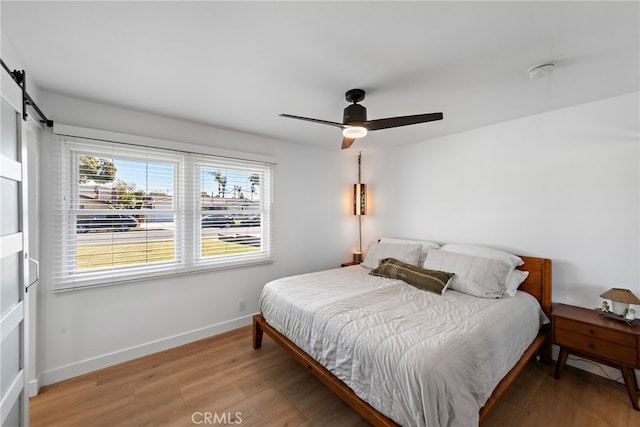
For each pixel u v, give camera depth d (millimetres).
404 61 1614
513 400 1914
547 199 2473
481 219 2908
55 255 2074
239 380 2135
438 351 1386
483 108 2355
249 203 3193
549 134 2451
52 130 2025
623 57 1569
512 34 1363
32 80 1826
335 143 3543
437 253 2840
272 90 2006
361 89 1964
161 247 2592
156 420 1729
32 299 1940
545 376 2189
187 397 1939
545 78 1818
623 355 1811
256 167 3205
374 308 1980
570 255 2354
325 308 1976
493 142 2812
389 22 1275
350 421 1724
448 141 3189
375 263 3273
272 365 2346
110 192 2332
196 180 2775
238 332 2979
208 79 1842
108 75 1791
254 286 3203
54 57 1582
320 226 3832
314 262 3771
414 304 2074
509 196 2701
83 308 2197
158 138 2520
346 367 1619
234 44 1459
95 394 1961
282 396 1956
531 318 2139
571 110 2332
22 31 1338
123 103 2242
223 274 2965
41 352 2031
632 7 1168
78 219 2189
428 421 1183
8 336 1288
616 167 2137
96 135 2189
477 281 2352
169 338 2615
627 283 2092
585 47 1473
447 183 3207
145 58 1596
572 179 2338
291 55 1561
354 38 1399
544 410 1818
